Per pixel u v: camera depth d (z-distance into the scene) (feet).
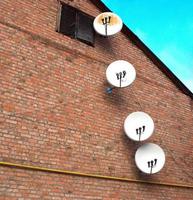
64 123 26.84
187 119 36.78
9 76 25.21
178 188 32.48
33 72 26.58
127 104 31.63
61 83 27.89
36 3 29.07
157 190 30.71
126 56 33.73
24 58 26.48
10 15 26.99
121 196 28.04
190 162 34.73
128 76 30.01
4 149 23.29
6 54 25.64
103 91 30.35
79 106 28.22
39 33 28.17
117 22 31.94
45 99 26.48
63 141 26.25
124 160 29.32
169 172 32.27
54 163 25.21
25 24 27.61
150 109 33.42
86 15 32.45
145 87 33.94
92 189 26.55
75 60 29.58
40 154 24.77
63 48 29.19
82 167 26.58
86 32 31.60
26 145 24.32
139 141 30.60
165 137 33.53
